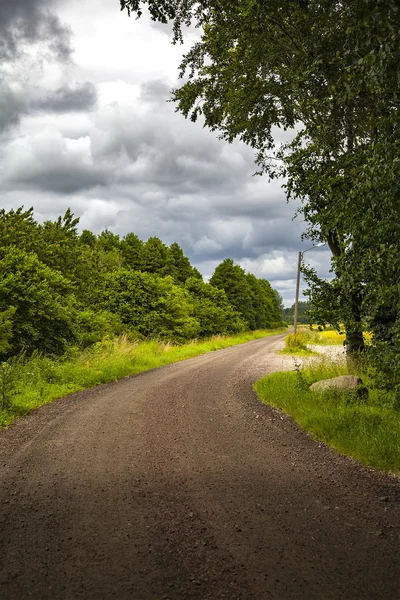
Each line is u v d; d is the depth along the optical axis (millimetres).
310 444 7016
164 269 61500
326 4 5387
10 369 11680
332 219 9844
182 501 4547
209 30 9789
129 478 5297
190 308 39594
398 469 5578
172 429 7988
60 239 31812
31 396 10969
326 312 12164
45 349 17922
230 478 5309
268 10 6234
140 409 9922
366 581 3018
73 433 7656
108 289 34062
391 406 7887
